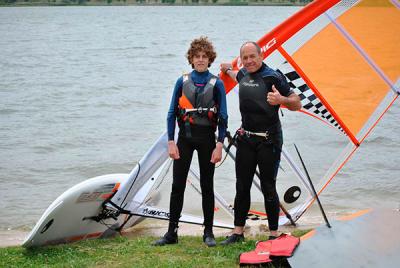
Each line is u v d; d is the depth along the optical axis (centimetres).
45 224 684
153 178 773
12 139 1554
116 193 745
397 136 1513
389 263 512
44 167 1308
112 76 2752
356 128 816
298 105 611
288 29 782
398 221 574
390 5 822
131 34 5912
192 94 632
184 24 7825
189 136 638
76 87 2420
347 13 811
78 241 750
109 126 1705
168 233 666
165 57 3581
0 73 2922
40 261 639
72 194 692
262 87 618
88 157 1385
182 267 573
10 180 1217
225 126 636
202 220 795
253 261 561
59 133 1620
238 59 755
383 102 825
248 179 645
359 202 1052
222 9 15412
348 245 540
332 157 816
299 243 555
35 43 4838
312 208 1012
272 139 626
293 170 812
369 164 1284
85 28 7281
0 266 626
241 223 660
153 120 1789
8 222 963
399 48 828
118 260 613
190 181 800
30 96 2209
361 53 814
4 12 14675
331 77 803
